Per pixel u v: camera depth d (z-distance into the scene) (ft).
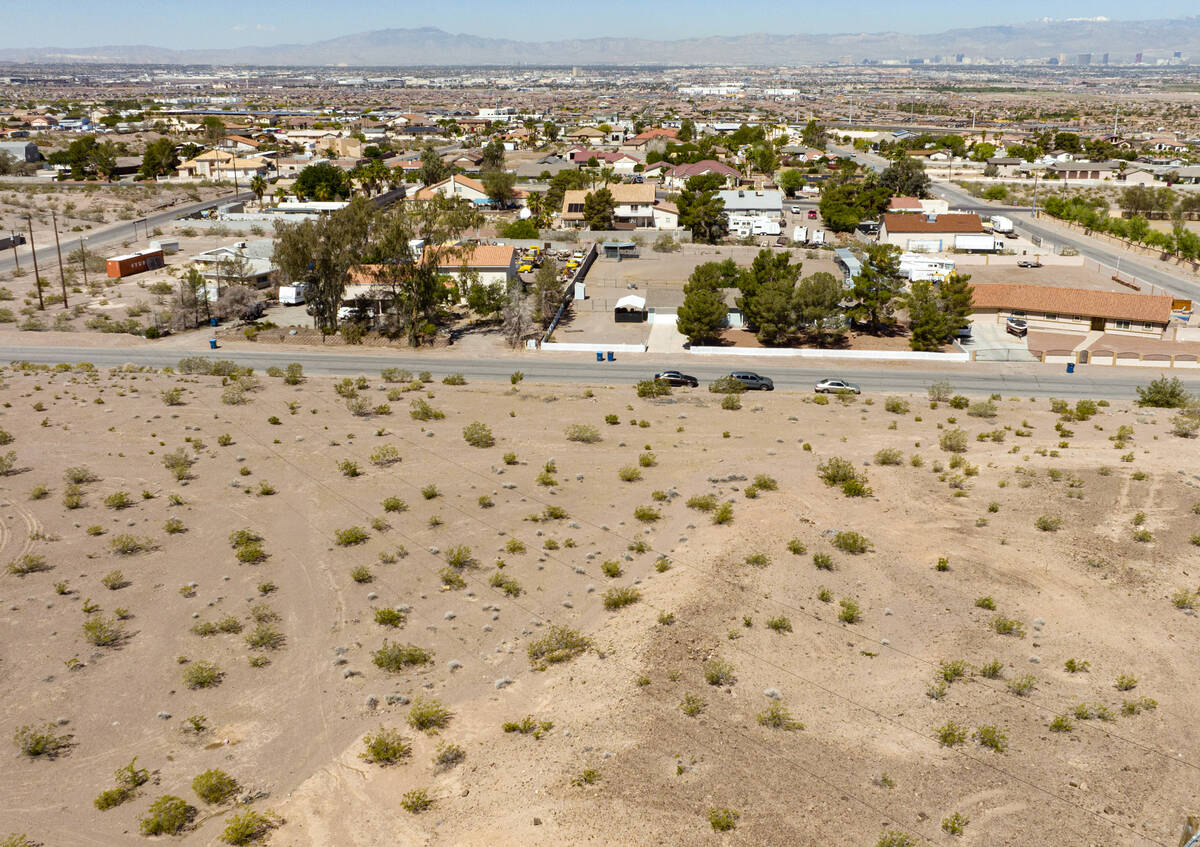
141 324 298.76
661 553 140.36
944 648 115.96
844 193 510.17
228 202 572.92
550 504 158.20
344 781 93.35
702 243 447.42
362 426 198.59
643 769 92.58
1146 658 113.70
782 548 140.87
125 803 90.38
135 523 149.59
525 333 292.20
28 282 353.72
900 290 326.85
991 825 85.15
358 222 279.49
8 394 215.51
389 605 127.13
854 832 83.92
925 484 165.17
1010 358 267.39
